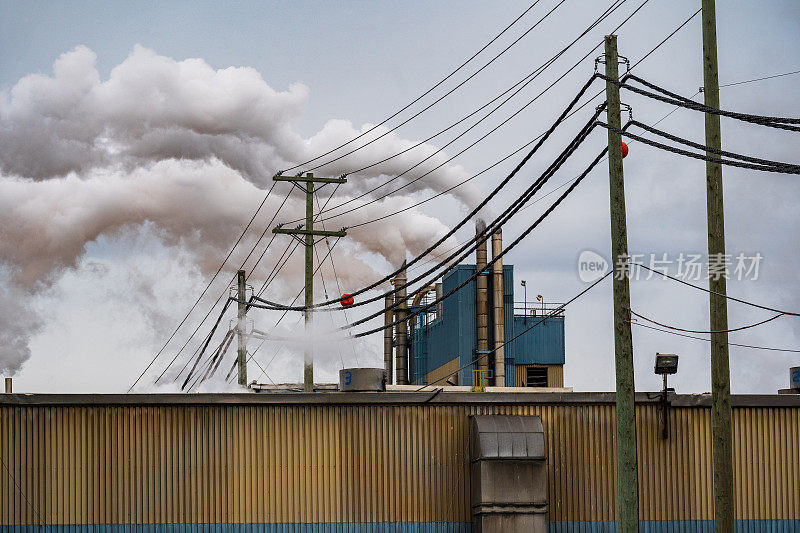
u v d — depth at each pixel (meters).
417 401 32.75
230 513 32.12
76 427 32.19
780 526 33.06
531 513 31.19
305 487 32.38
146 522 31.94
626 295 26.09
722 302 25.27
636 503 25.69
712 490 33.06
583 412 33.09
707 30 26.06
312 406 32.75
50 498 31.84
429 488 32.53
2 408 32.00
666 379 33.00
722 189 25.48
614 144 26.33
